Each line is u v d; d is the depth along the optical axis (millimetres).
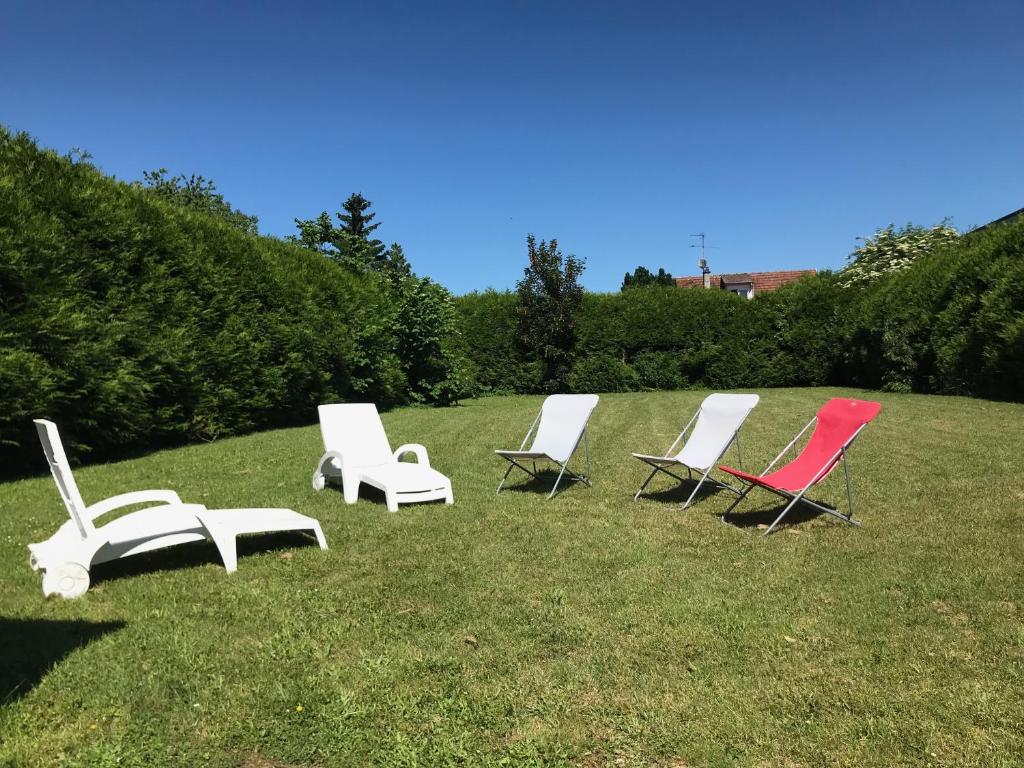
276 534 5309
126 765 2359
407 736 2551
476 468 8133
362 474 6410
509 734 2586
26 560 4566
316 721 2637
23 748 2410
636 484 7160
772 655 3162
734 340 20859
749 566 4465
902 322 16375
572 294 20844
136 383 9070
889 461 7453
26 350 7750
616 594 3979
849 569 4312
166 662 3080
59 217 8586
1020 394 13297
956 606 3648
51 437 4027
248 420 11836
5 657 3092
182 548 4957
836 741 2467
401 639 3391
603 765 2402
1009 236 13508
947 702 2686
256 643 3309
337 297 14844
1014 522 5086
